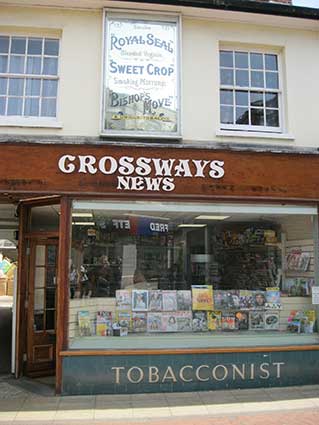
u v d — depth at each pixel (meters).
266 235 7.37
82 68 7.03
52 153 6.55
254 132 7.34
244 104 7.61
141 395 6.26
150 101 7.05
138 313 6.95
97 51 7.09
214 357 6.56
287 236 7.39
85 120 6.93
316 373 6.81
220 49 7.61
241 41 7.51
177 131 7.05
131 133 6.91
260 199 6.99
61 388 6.25
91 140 6.84
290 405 5.87
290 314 7.35
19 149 6.50
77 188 6.55
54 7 7.08
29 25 7.02
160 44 7.17
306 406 5.84
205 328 7.09
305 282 7.39
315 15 7.47
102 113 6.89
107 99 6.96
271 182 7.01
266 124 7.64
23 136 6.78
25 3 7.01
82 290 6.72
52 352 7.58
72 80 6.99
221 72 7.60
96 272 6.83
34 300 7.52
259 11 7.32
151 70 7.11
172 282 7.10
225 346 6.72
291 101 7.54
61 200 6.59
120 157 6.64
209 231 7.23
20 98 7.12
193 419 5.41
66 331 6.38
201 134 7.17
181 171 6.77
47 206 7.31
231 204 7.03
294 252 7.39
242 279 7.31
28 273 7.49
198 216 7.14
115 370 6.34
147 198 6.75
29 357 7.34
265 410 5.69
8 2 6.98
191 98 7.22
